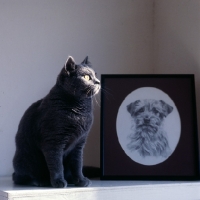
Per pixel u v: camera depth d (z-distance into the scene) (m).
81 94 1.21
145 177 1.37
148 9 1.79
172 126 1.42
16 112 1.55
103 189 1.17
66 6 1.65
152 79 1.46
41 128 1.21
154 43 1.78
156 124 1.43
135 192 1.21
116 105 1.44
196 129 1.40
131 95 1.45
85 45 1.67
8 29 1.56
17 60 1.57
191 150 1.39
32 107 1.32
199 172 1.37
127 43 1.75
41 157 1.27
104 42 1.71
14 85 1.56
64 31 1.64
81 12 1.67
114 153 1.40
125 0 1.75
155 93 1.45
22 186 1.24
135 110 1.44
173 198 1.25
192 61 1.51
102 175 1.38
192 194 1.28
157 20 1.76
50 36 1.62
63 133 1.19
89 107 1.25
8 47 1.56
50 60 1.61
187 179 1.36
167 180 1.36
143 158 1.40
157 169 1.39
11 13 1.57
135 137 1.42
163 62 1.71
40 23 1.61
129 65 1.74
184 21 1.56
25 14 1.59
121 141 1.42
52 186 1.19
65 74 1.21
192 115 1.42
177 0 1.61
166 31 1.69
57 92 1.22
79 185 1.23
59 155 1.20
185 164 1.38
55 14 1.63
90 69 1.25
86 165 1.63
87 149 1.64
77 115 1.21
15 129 1.55
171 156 1.40
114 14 1.73
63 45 1.64
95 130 1.65
